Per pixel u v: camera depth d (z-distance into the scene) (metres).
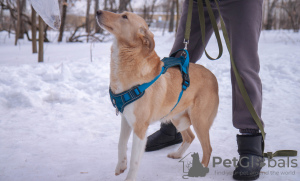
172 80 2.71
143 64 2.48
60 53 10.31
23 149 3.23
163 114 2.71
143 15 19.30
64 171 2.76
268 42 11.84
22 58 9.39
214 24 2.91
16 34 13.28
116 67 2.52
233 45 2.84
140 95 2.45
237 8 2.81
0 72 6.32
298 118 4.30
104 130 3.90
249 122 2.79
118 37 2.51
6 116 4.32
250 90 2.80
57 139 3.54
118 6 17.00
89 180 2.60
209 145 2.94
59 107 4.79
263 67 7.30
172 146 3.53
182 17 3.30
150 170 2.80
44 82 5.80
